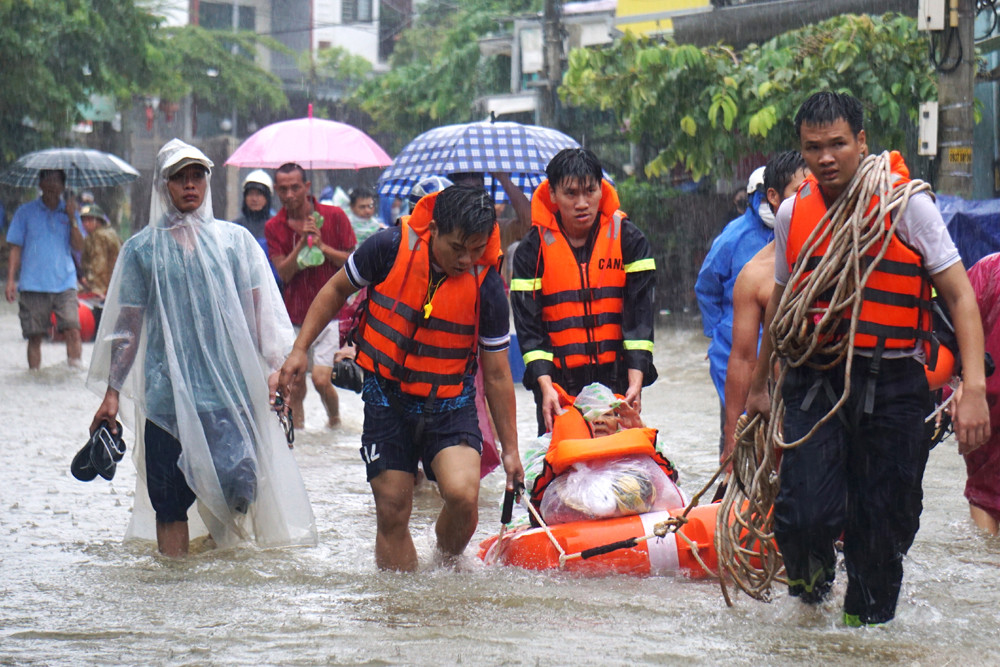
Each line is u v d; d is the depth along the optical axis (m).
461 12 60.16
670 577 8.02
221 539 8.98
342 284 8.22
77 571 8.16
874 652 6.19
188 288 8.75
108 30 49.16
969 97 19.53
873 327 6.41
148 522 9.12
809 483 6.58
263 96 72.06
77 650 6.25
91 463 8.73
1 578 7.93
